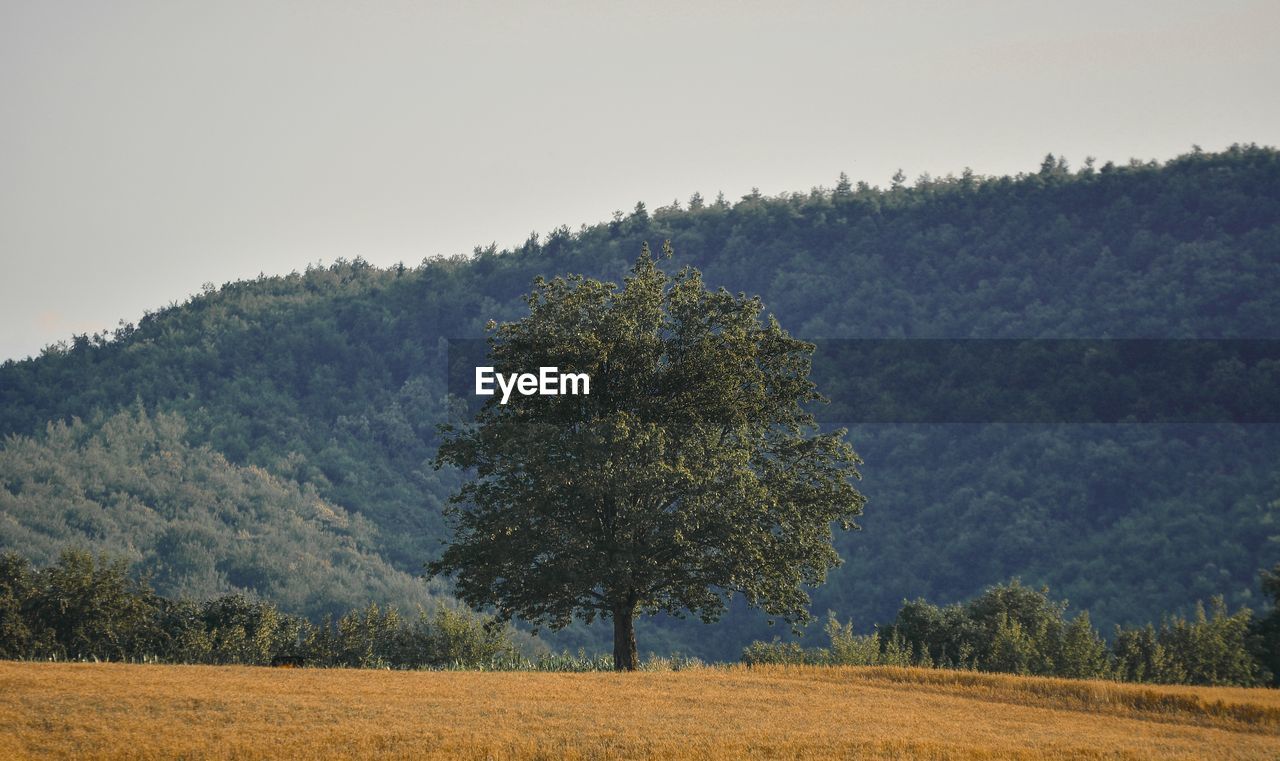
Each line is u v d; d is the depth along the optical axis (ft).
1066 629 250.78
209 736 94.27
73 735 93.35
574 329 168.04
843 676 143.13
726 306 178.81
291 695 110.63
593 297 174.09
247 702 106.11
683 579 164.25
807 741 98.17
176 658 269.03
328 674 130.11
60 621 257.14
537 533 161.07
